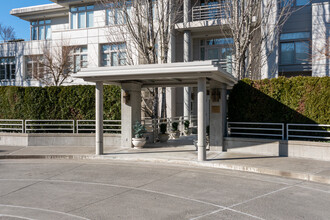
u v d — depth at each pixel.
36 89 16.97
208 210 6.11
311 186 8.25
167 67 11.29
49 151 13.88
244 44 15.71
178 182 8.50
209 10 23.08
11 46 27.91
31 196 7.14
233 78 13.14
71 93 16.70
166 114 20.83
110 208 6.23
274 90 13.32
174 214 5.86
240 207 6.31
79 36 24.31
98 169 10.40
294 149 12.10
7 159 12.78
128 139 14.84
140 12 17.67
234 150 13.48
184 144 15.92
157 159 11.80
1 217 5.70
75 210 6.11
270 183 8.51
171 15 20.27
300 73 20.77
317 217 5.75
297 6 20.38
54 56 23.64
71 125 16.20
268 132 13.55
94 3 25.50
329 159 11.27
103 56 23.83
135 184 8.27
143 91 21.50
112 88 16.17
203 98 11.30
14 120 16.56
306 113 12.66
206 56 23.23
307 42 20.22
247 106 13.87
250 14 15.62
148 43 17.53
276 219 5.62
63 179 8.90
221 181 8.66
